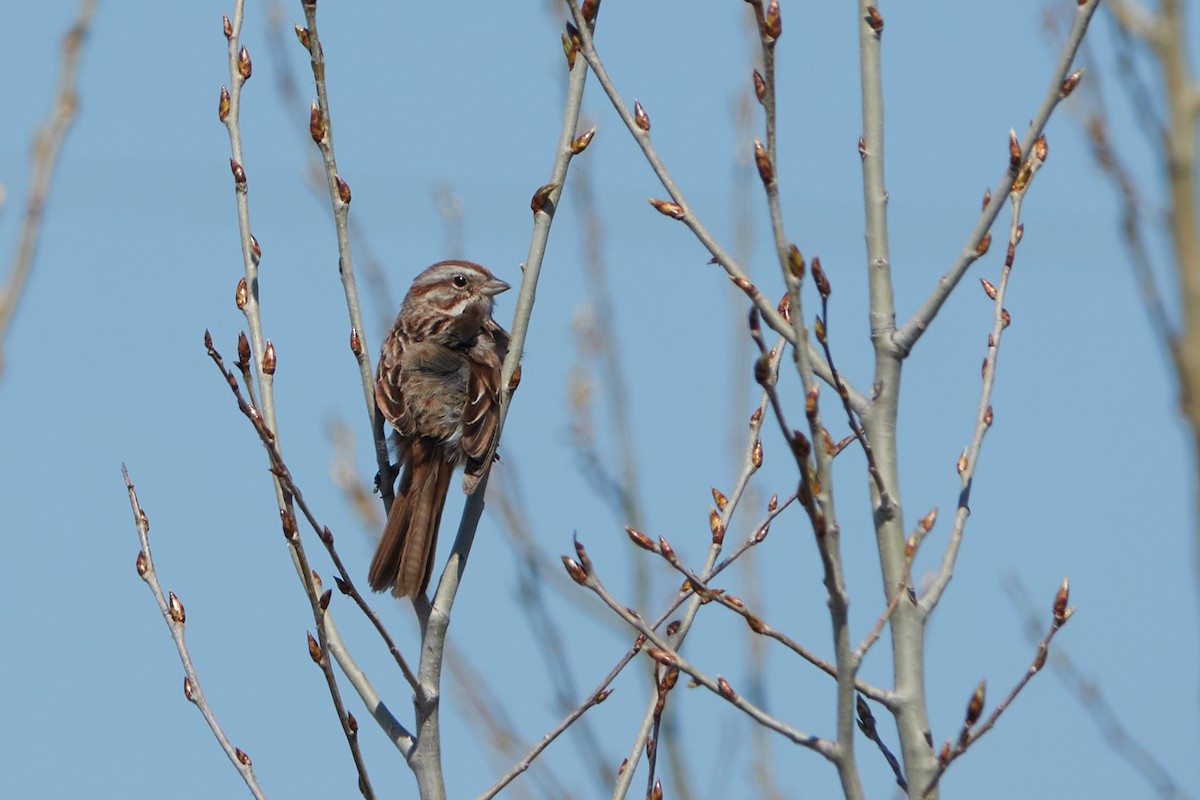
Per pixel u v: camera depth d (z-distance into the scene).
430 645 9.50
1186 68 7.68
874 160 9.00
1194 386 7.34
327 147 10.19
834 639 7.45
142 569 9.43
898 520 8.58
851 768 7.49
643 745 8.74
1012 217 9.37
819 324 8.05
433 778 9.00
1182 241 7.48
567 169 9.96
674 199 8.66
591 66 8.78
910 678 8.30
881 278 8.89
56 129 9.11
